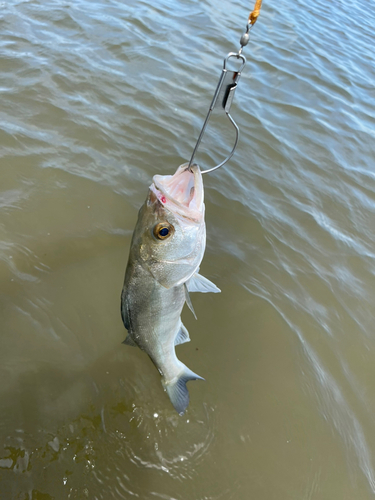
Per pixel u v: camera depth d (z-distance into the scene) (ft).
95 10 5.41
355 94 5.42
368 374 2.48
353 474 2.06
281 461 2.04
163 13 5.87
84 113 3.69
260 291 2.72
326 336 2.59
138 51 4.84
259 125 4.30
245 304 2.62
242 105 4.53
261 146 4.04
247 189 3.52
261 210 3.36
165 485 1.91
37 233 2.67
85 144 3.40
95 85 4.08
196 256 1.61
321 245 3.23
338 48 6.56
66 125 3.51
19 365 2.13
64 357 2.20
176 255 1.56
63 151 3.27
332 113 4.89
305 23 7.09
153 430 2.05
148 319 1.65
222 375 2.28
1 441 1.89
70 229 2.76
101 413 2.05
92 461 1.92
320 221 3.44
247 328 2.51
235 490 1.93
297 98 4.97
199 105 4.30
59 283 2.47
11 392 2.03
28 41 4.43
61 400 2.05
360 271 3.11
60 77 4.03
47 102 3.68
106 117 3.74
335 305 2.80
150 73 4.54
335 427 2.20
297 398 2.26
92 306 2.42
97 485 1.86
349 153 4.33
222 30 5.89
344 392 2.37
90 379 2.15
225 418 2.14
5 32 4.48
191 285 1.72
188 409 2.13
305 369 2.39
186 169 1.57
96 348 2.27
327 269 3.04
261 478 1.98
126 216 2.95
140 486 1.89
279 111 4.65
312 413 2.22
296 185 3.73
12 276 2.43
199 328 2.46
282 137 4.24
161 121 3.91
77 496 1.82
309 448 2.10
